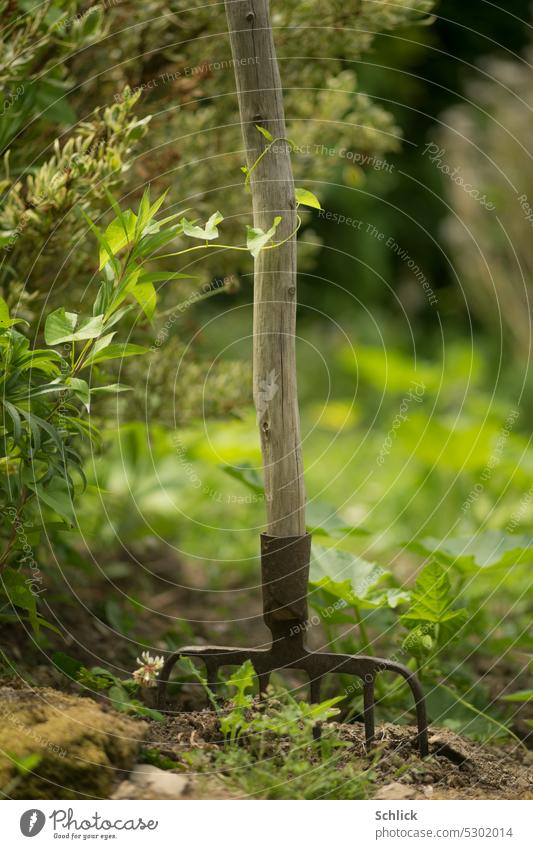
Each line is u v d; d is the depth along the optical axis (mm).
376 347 6750
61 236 2092
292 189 1753
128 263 1707
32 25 2150
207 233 1649
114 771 1660
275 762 1770
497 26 6836
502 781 1900
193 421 2840
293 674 2770
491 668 2721
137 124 2035
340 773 1740
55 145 2086
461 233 6016
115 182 2059
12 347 1693
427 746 1884
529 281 5840
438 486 4645
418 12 2719
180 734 1845
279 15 2576
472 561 2389
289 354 1767
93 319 1695
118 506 3469
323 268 7449
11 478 1849
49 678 2086
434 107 7117
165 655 2627
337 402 6461
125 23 2525
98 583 3193
